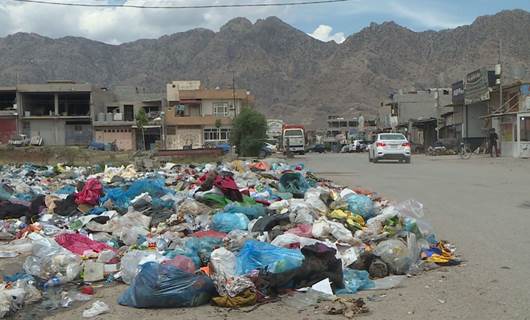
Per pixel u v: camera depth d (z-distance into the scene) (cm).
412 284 704
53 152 4766
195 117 7644
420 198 1459
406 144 3209
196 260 740
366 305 624
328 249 691
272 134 8700
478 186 1741
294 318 589
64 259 778
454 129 5447
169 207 1193
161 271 641
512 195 1492
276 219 933
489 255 830
